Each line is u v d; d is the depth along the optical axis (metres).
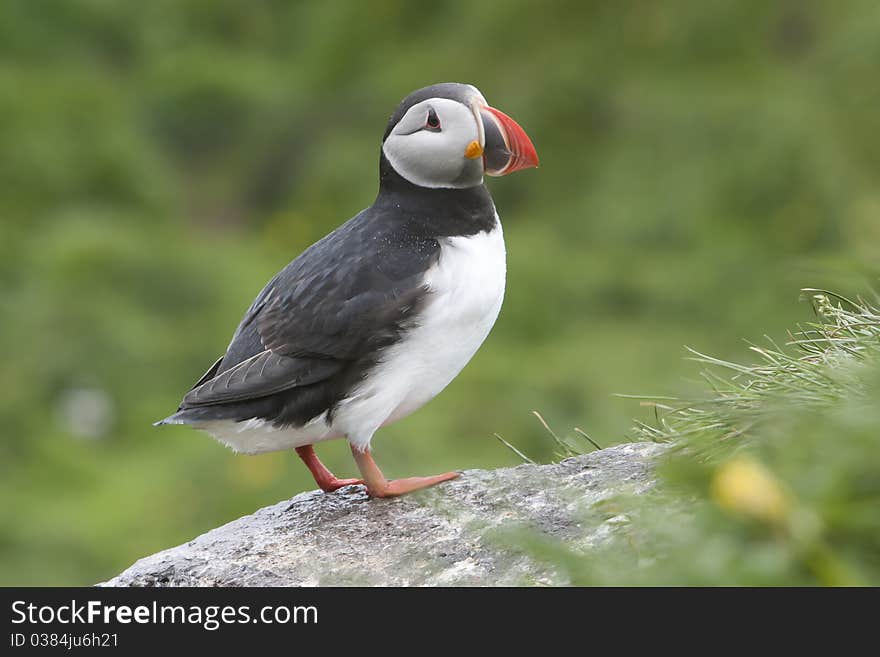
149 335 15.30
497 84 17.91
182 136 20.45
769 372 5.82
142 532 12.24
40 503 12.78
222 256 17.17
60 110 18.64
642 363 13.62
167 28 21.88
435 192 6.35
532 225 16.25
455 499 5.86
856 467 4.29
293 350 6.04
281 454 12.23
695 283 14.79
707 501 4.72
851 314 6.01
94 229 16.83
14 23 19.97
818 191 15.58
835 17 17.17
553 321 14.66
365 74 19.77
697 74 17.02
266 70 21.14
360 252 6.19
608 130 16.92
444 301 6.10
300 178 19.19
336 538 5.81
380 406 6.11
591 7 17.95
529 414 12.73
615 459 5.84
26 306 15.23
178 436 13.81
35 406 14.10
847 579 3.96
